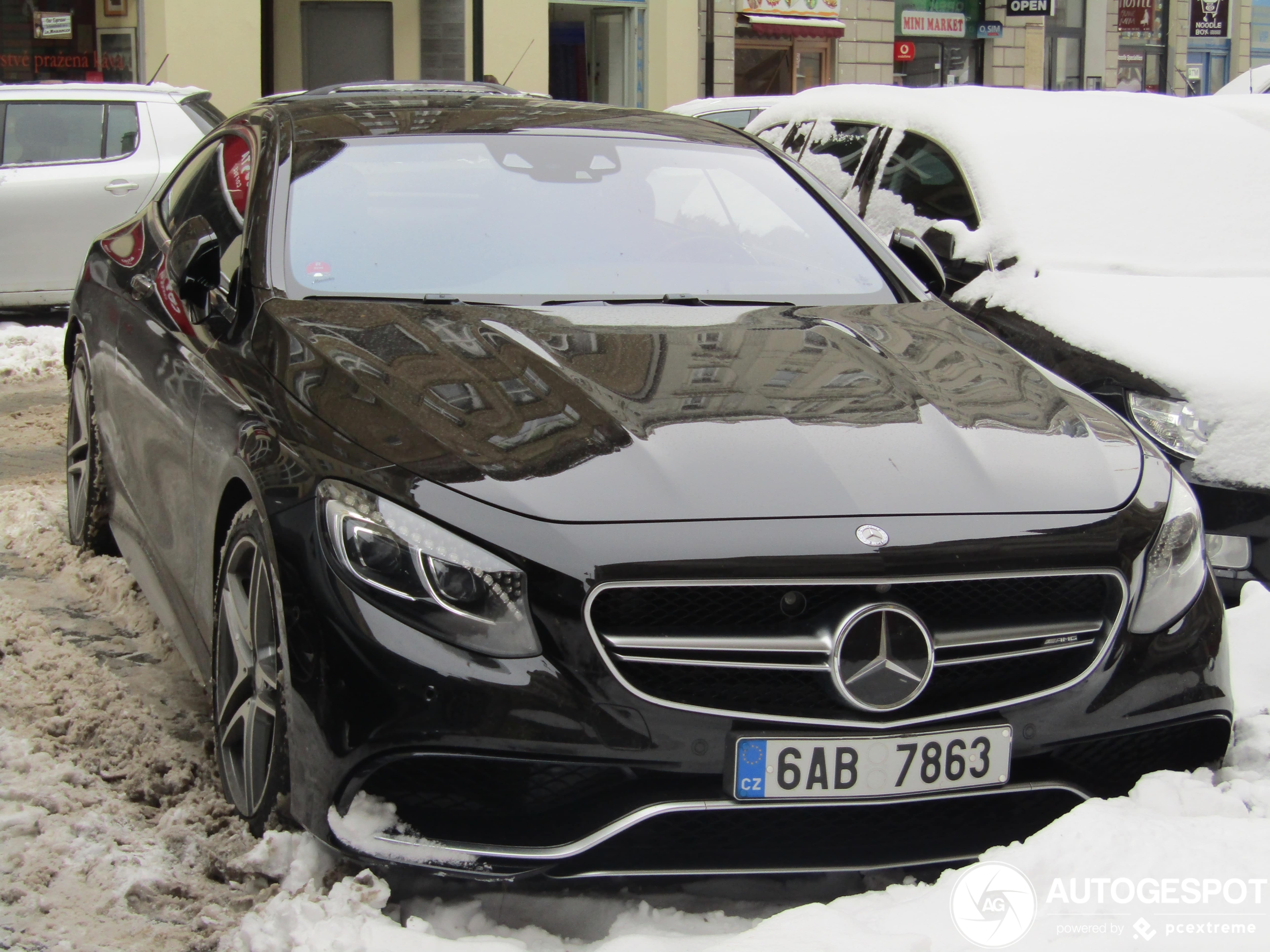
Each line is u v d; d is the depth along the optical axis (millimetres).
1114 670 2799
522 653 2521
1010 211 5730
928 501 2721
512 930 2613
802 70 22812
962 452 2879
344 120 4203
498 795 2605
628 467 2684
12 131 10445
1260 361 4738
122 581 4609
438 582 2539
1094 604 2812
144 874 2742
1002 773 2707
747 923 2658
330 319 3266
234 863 2680
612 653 2547
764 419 2879
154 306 4055
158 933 2576
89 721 3525
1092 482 2900
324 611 2580
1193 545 3004
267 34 18125
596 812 2574
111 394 4352
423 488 2607
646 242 3877
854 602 2602
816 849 2691
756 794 2580
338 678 2553
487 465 2646
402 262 3611
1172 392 4676
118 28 17328
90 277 4793
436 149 4082
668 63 20766
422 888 2695
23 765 3219
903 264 4125
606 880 2736
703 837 2654
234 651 3053
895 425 2930
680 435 2789
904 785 2635
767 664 2574
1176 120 6457
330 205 3758
